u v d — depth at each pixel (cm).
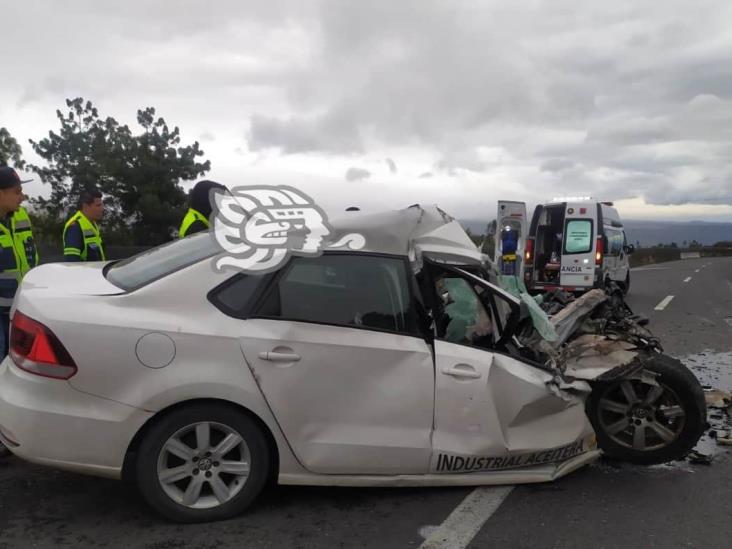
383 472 341
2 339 467
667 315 1192
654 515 351
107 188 1975
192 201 540
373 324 344
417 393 339
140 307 318
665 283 2034
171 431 314
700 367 732
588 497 371
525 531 329
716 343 891
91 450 305
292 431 325
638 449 408
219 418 318
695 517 350
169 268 341
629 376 393
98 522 326
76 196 1994
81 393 304
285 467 328
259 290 331
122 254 1230
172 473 318
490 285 374
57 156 2050
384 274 353
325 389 328
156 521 328
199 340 314
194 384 310
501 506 356
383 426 336
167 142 2095
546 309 512
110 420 305
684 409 399
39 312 309
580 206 1225
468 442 346
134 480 324
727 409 529
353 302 345
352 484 339
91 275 361
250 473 326
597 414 412
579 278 1226
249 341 319
